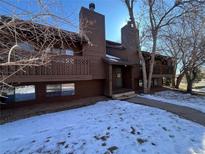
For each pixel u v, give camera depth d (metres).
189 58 20.75
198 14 16.02
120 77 18.52
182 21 17.84
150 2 17.45
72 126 7.88
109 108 11.23
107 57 15.83
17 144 6.43
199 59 19.89
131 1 17.80
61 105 11.98
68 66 11.77
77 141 6.34
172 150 5.60
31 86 11.75
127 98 15.09
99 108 11.34
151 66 18.41
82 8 13.36
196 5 15.58
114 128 7.33
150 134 6.70
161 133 6.81
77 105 12.22
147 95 16.78
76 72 12.27
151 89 21.33
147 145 5.88
